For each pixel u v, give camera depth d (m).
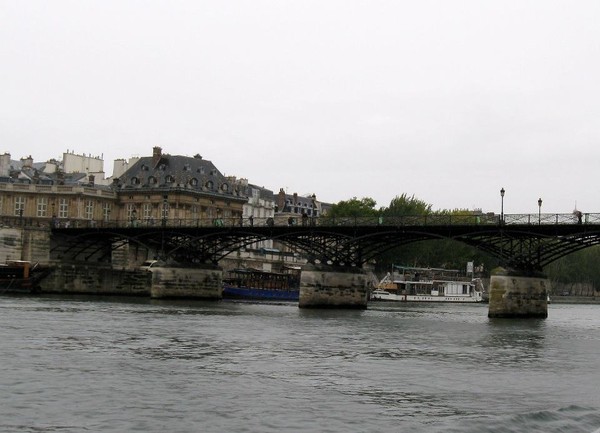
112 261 111.31
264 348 38.91
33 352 33.53
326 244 84.19
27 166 138.62
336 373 30.44
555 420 21.80
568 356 39.56
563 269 188.50
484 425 20.88
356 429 20.55
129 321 53.59
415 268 144.12
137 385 26.22
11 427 19.88
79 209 125.62
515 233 71.19
